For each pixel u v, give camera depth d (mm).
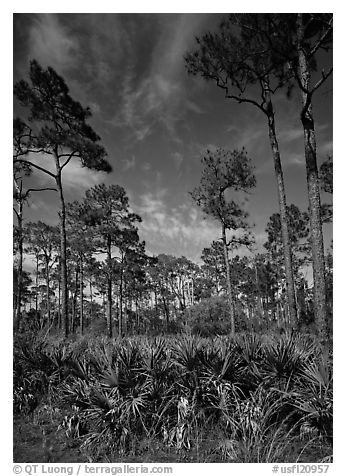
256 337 5098
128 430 4246
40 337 7676
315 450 3760
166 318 35219
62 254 12414
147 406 4457
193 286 40125
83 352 6539
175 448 4051
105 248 22016
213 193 16969
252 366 4520
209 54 7898
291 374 4242
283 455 3686
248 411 4105
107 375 4461
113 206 21562
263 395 4277
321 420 3787
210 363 4492
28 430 4855
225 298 19281
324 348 4695
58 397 5441
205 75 8234
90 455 4016
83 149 12398
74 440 4473
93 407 4438
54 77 12227
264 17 6539
